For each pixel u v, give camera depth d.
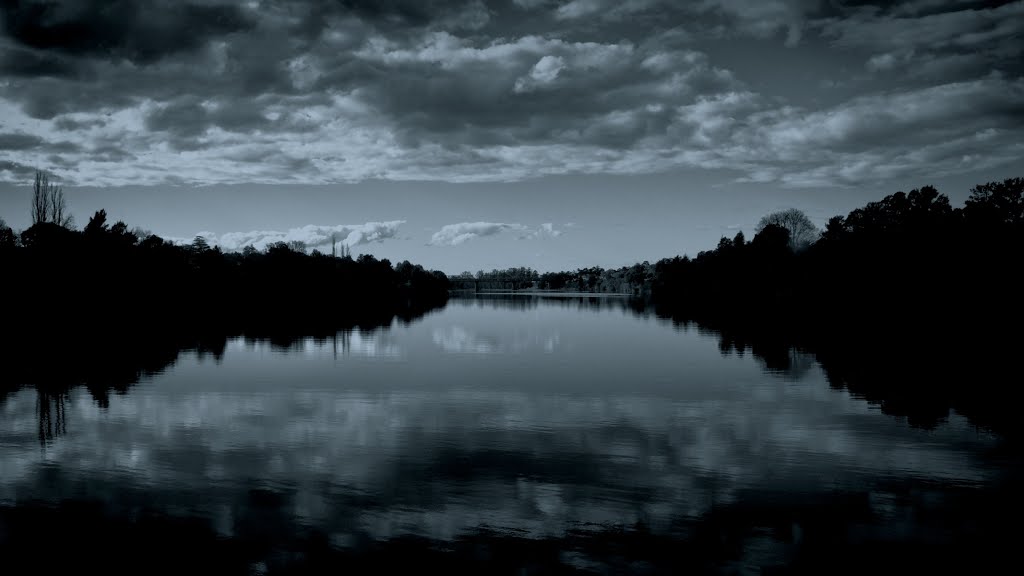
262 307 125.06
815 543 13.57
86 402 28.69
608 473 18.19
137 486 16.97
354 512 15.17
